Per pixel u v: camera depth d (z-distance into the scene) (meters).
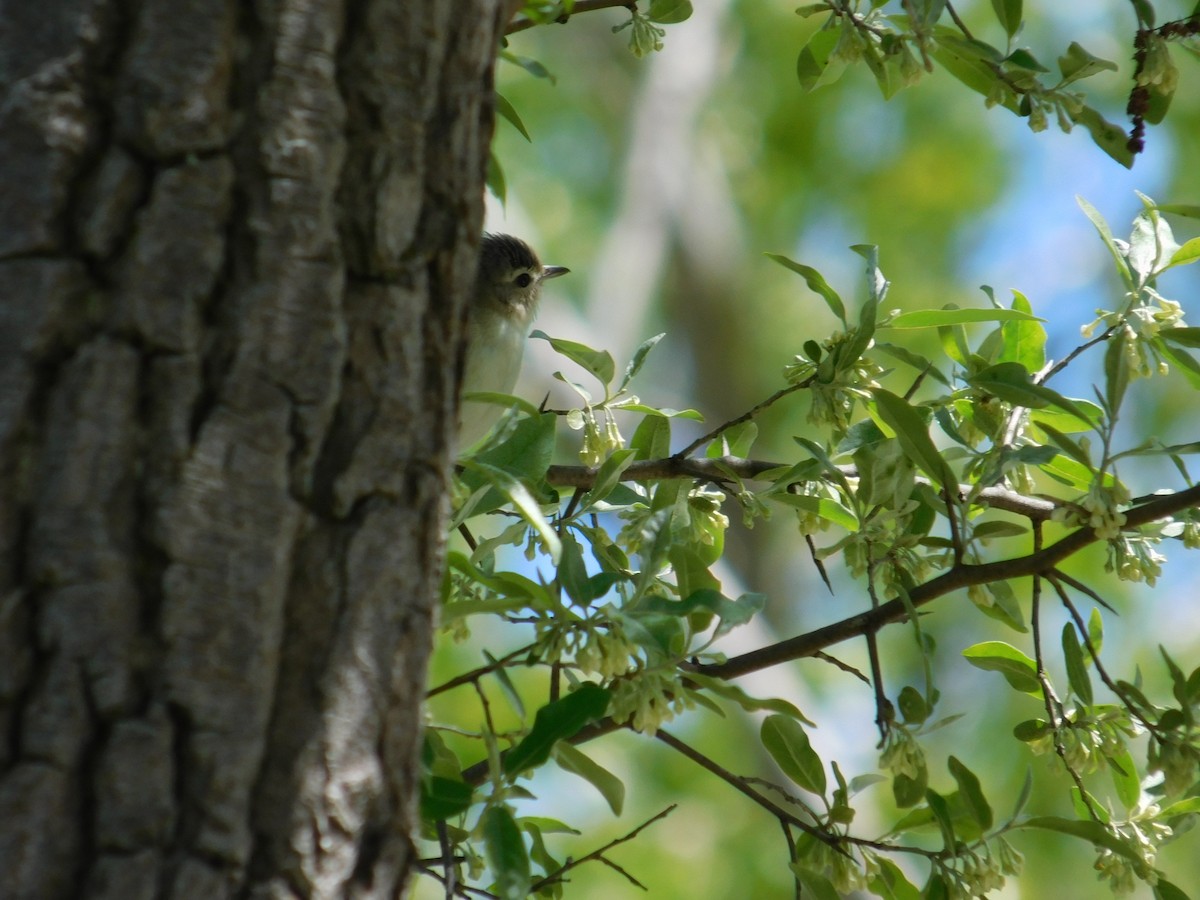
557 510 6.46
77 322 3.32
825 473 6.62
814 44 6.90
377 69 3.69
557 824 6.14
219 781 3.26
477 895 5.88
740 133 28.09
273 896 3.29
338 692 3.47
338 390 3.58
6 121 3.38
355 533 3.56
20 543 3.22
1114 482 5.76
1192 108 24.36
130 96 3.42
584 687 4.80
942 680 21.81
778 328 28.70
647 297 26.36
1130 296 6.53
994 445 6.46
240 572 3.36
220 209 3.45
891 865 6.03
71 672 3.17
